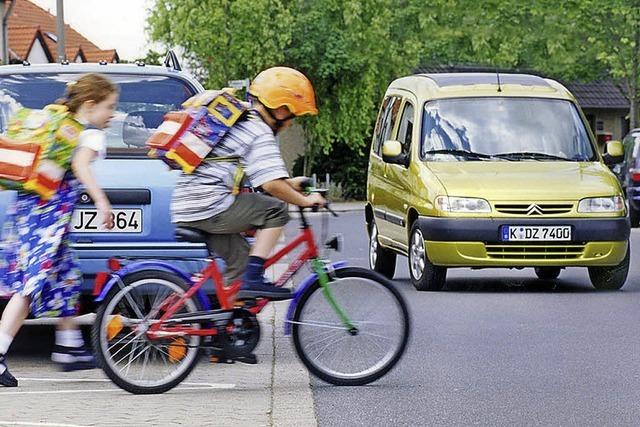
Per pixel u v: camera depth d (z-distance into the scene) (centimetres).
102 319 1305
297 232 4272
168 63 1773
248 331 1344
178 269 1329
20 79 1653
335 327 1373
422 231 2248
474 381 1403
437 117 2433
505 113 2448
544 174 2292
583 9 6962
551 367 1489
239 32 7169
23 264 1330
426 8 8656
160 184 1516
